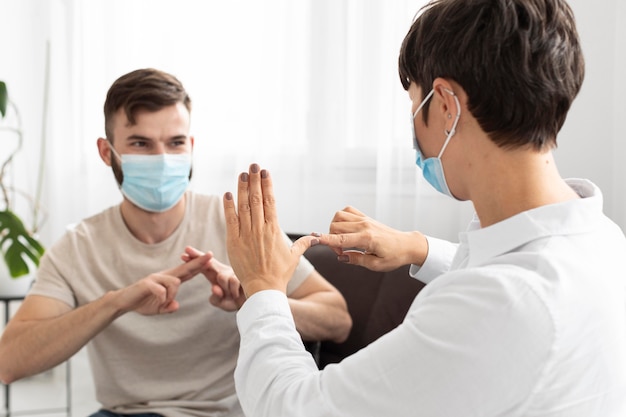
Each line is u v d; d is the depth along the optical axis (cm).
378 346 75
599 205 79
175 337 156
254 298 90
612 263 75
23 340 145
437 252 111
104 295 142
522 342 67
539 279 69
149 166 155
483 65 75
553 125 76
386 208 241
